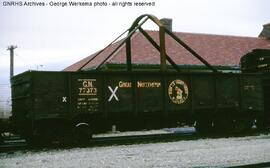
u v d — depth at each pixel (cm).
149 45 2625
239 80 1688
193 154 1030
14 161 1017
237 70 2762
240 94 1683
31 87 1278
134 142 1388
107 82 1395
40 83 1292
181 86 1530
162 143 1334
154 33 2822
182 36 2983
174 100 1509
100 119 1401
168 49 2703
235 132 1683
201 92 1577
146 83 1459
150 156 1021
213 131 1670
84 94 1355
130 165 880
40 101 1287
